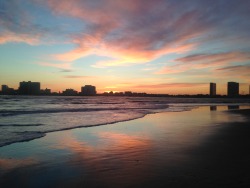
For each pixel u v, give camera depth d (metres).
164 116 29.52
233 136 14.59
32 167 8.43
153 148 11.32
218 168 8.16
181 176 7.40
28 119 23.80
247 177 7.27
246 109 46.00
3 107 45.41
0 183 6.93
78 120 23.48
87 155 10.12
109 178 7.34
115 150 10.99
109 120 23.92
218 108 50.31
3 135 14.30
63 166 8.56
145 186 6.70
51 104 61.09
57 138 13.93
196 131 16.67
